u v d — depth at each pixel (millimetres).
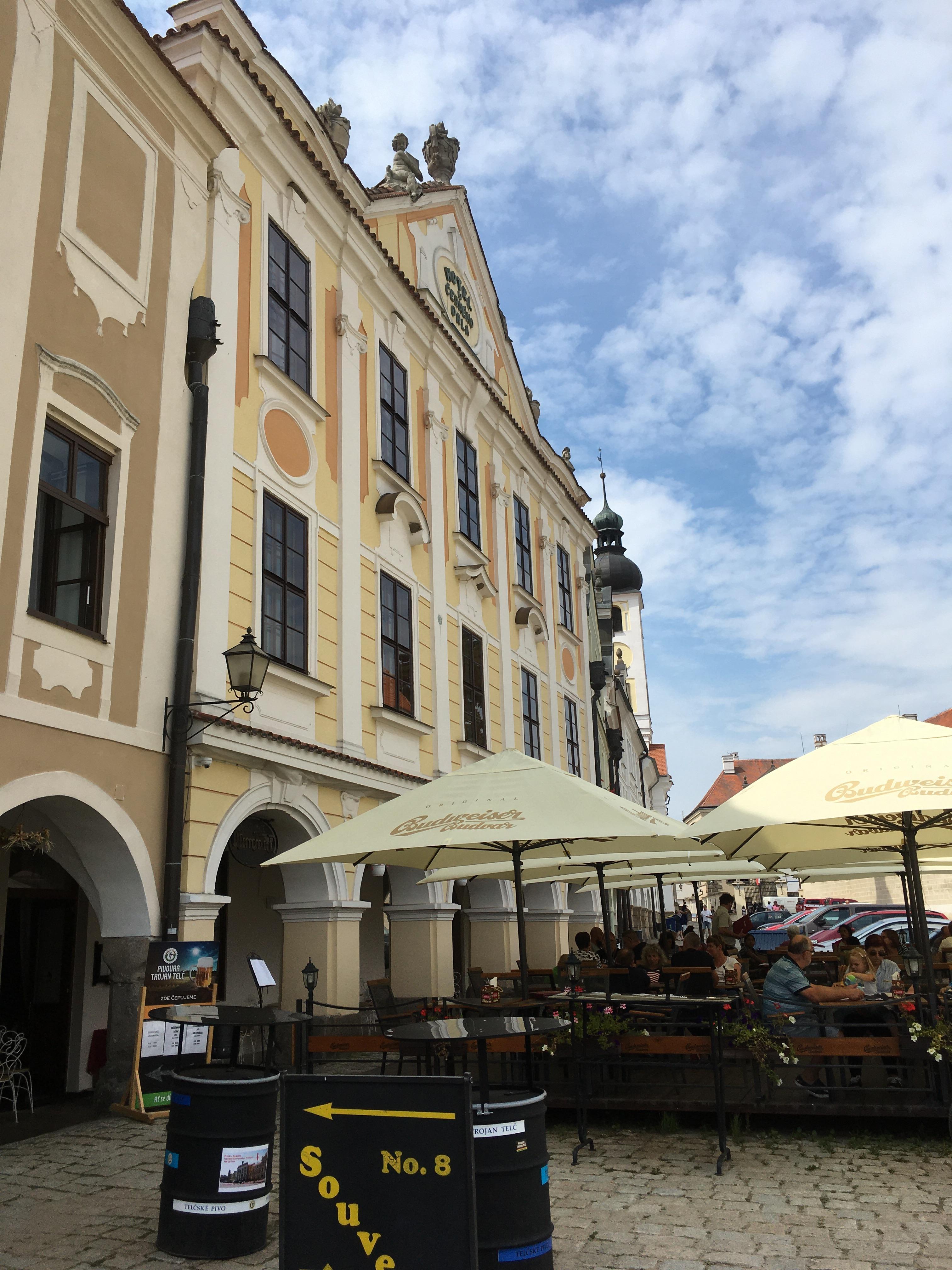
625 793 41344
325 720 13609
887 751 8906
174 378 11125
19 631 8477
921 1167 7266
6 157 8820
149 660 10211
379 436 16172
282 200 14133
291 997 12898
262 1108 5871
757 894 66938
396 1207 4469
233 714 11383
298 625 13273
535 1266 5016
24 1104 10648
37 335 9016
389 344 17203
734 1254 5531
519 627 22375
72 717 9000
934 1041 8141
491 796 8914
